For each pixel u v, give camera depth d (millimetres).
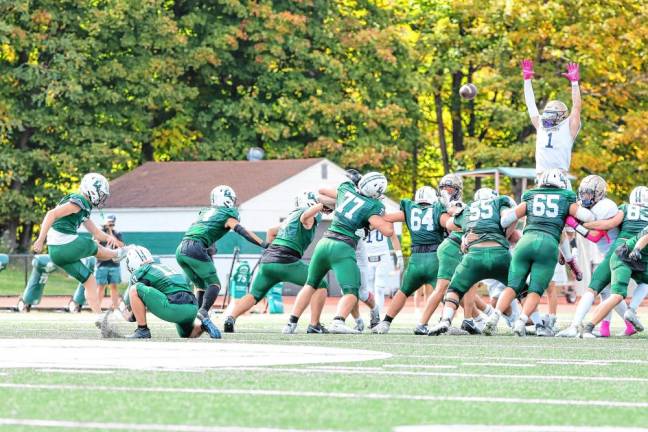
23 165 93250
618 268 33844
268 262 35656
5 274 65500
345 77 101312
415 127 106688
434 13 106688
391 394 17391
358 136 102062
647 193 34000
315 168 87562
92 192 36000
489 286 40188
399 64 103750
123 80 97312
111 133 96938
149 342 30062
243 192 84125
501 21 101875
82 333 34938
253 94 103000
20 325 41344
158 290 31891
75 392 17453
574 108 35812
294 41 99875
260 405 15922
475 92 63750
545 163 35750
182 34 98375
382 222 35250
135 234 87000
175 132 100312
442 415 15070
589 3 99188
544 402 16500
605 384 19062
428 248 35688
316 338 32719
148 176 90438
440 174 116750
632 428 14078
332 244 35344
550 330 34781
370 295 39750
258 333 35562
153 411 15273
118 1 94625
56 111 95062
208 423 14195
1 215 95375
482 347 28578
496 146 111062
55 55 92812
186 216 85500
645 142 98812
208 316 32719
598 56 98500
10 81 95375
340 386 18453
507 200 34531
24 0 92312
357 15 107938
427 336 34094
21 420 14492
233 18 102125
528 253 33688
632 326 35125
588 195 33906
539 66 101688
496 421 14594
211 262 34375
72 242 35750
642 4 99125
